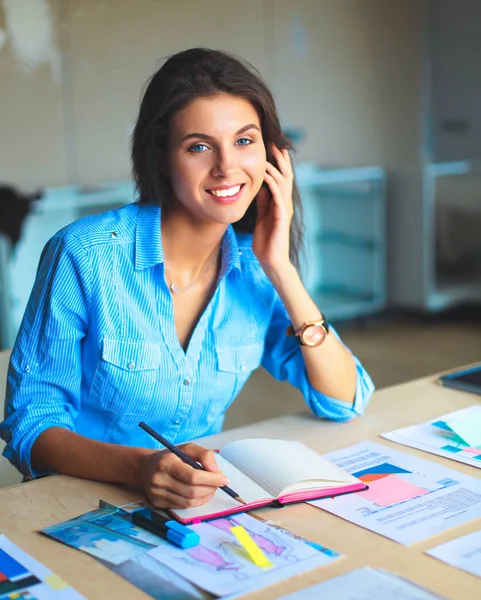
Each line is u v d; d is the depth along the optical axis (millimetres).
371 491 1170
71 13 4324
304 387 1521
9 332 3930
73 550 1009
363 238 5043
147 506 1144
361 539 1028
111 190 4402
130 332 1420
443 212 4961
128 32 4520
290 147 1537
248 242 1581
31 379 1380
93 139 4480
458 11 5047
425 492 1163
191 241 1461
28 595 905
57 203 4133
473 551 986
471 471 1236
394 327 4957
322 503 1135
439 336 4711
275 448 1261
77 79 4391
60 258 1396
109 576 944
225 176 1347
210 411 1538
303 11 5090
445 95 5219
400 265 5094
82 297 1397
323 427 1458
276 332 1612
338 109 5285
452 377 1675
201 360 1489
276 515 1104
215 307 1506
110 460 1229
